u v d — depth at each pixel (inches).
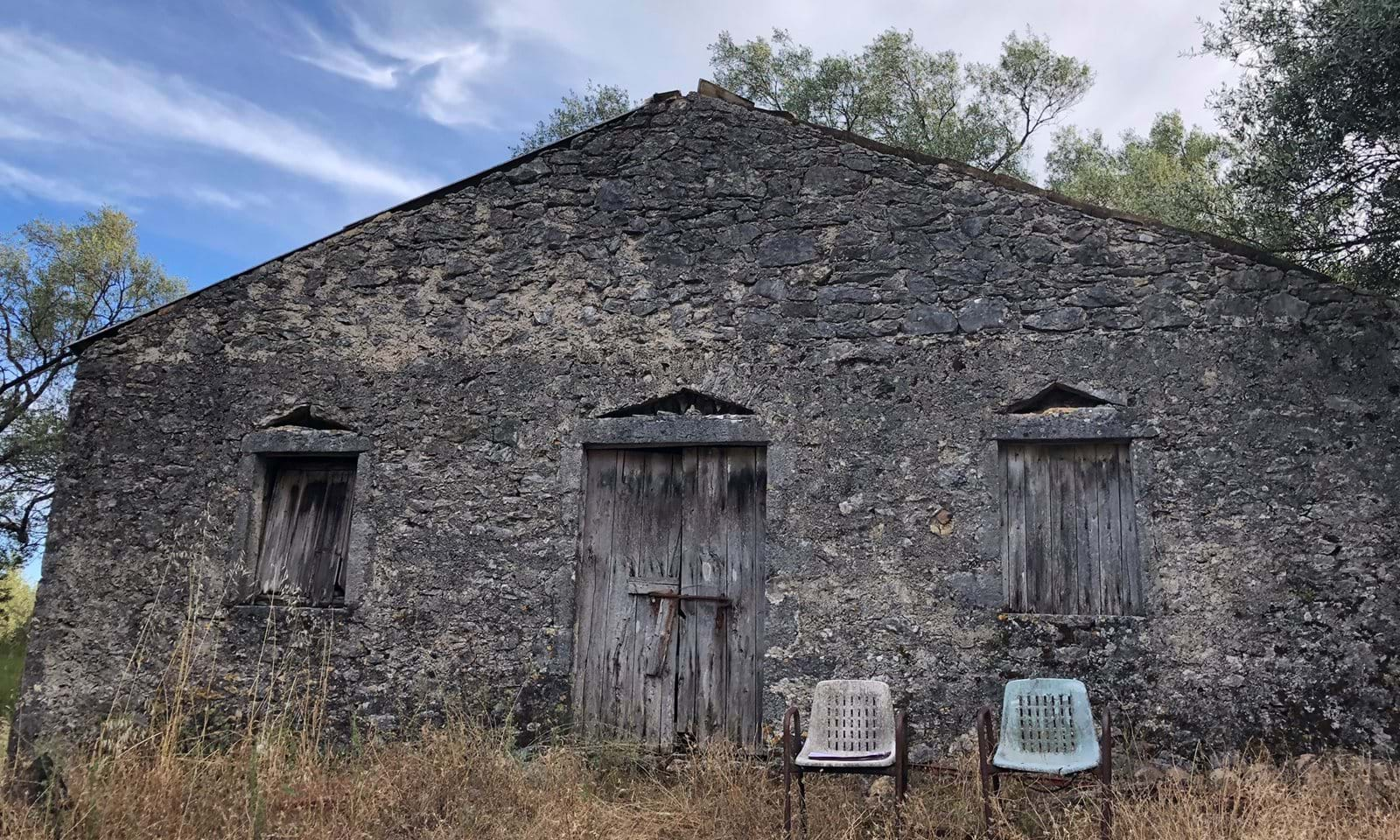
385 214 254.8
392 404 243.4
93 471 248.5
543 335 241.1
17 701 249.6
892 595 210.8
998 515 209.6
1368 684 186.4
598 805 190.4
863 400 221.3
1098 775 164.2
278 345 251.1
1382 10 205.2
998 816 167.0
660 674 224.8
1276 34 242.7
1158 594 198.4
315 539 244.2
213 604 237.5
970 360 217.9
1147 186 521.3
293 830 165.3
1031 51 631.2
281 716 222.5
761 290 232.5
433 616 230.2
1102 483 210.2
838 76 637.3
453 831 172.6
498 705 223.3
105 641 238.2
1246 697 190.9
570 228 246.4
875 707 184.9
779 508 220.1
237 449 246.4
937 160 229.5
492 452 237.0
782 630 214.4
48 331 523.8
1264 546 195.6
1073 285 215.9
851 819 176.7
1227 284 207.9
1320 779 179.8
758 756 210.7
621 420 233.1
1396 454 193.5
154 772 178.5
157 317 256.2
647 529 232.5
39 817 166.1
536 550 230.1
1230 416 202.2
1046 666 200.2
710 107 246.5
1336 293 202.2
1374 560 190.7
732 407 228.5
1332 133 229.8
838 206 233.3
